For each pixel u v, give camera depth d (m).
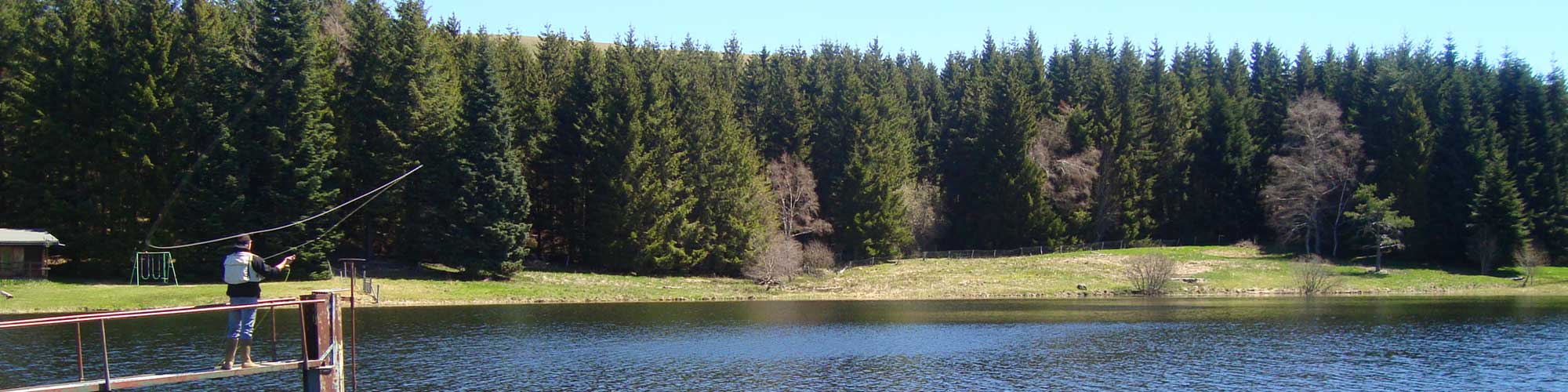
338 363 21.97
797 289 78.31
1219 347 42.84
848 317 57.56
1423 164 90.44
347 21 90.75
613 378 35.09
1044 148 101.62
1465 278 82.25
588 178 87.12
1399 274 83.81
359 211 76.50
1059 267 86.44
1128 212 101.44
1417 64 107.25
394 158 74.75
